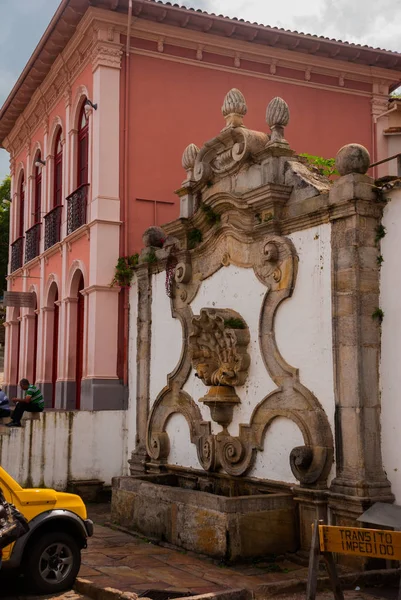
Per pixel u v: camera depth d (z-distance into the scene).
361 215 8.12
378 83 16.94
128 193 13.94
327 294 8.45
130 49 14.33
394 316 7.93
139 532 9.63
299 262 8.95
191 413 11.09
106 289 13.44
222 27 14.74
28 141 20.06
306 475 8.37
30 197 19.75
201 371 10.29
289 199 9.26
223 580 7.31
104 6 13.88
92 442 13.00
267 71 15.72
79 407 15.40
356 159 8.26
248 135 9.89
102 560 8.24
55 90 17.17
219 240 10.59
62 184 16.50
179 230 11.29
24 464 12.44
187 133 14.68
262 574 7.59
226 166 10.45
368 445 7.80
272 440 9.21
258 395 9.52
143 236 12.91
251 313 9.78
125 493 10.12
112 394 13.27
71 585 7.21
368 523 7.61
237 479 9.77
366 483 7.65
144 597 6.62
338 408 8.10
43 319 17.67
